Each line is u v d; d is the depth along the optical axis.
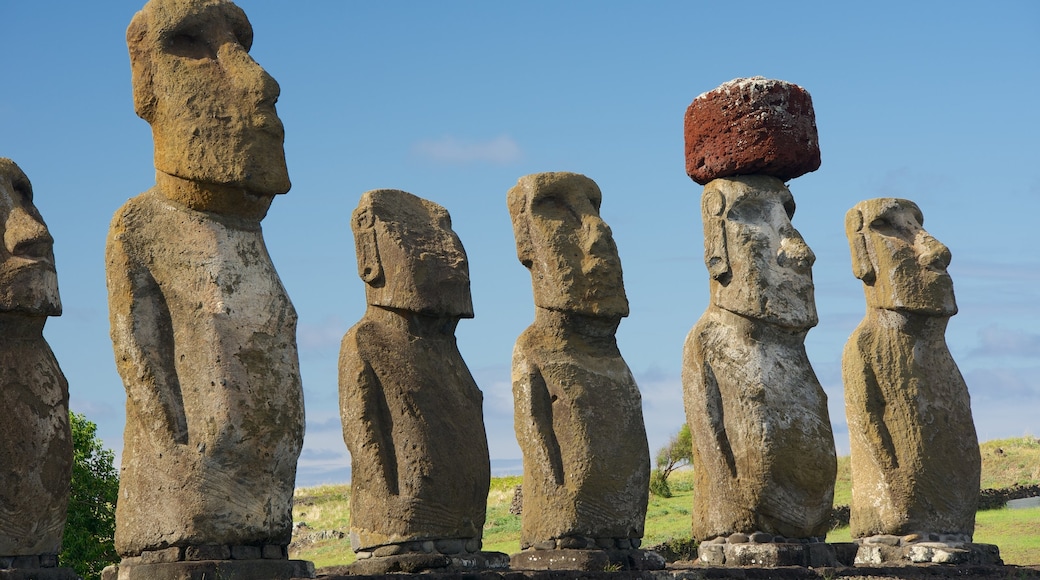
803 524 15.13
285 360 11.19
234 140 11.26
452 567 12.75
